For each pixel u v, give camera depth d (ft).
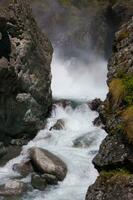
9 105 59.06
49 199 45.57
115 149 25.91
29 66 62.69
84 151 58.34
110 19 120.16
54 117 71.00
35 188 47.91
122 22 114.32
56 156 54.08
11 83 57.72
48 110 71.41
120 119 26.63
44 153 53.01
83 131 65.10
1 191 46.44
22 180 50.08
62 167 51.29
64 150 58.70
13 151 58.80
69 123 68.13
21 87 60.64
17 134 61.82
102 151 26.58
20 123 61.57
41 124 66.74
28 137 63.36
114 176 25.26
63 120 68.33
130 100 27.37
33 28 66.74
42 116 68.18
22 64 60.54
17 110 60.54
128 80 28.76
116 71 30.45
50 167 50.31
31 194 46.60
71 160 54.49
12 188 47.03
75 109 72.54
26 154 56.80
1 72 54.49
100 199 24.94
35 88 64.03
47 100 69.00
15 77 57.88
